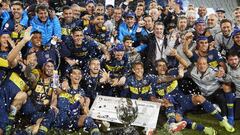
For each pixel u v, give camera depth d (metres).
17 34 6.72
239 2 14.95
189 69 6.19
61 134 5.12
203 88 6.03
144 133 5.24
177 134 5.23
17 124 5.30
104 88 6.01
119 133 4.82
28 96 5.35
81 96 5.38
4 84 5.02
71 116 5.22
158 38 7.09
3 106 4.83
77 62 6.55
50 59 5.68
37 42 6.20
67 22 7.49
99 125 5.39
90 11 8.41
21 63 5.40
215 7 14.45
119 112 4.77
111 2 10.99
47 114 5.12
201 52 6.34
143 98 5.77
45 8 6.70
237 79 5.88
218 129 5.57
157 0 10.66
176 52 6.59
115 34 7.61
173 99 5.71
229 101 5.83
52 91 5.41
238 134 5.43
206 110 5.59
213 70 5.96
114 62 6.38
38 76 5.46
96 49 6.59
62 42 6.53
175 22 8.80
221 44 7.03
